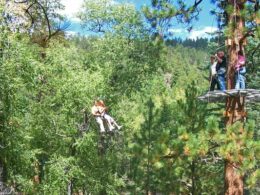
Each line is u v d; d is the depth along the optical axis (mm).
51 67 21984
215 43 25750
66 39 28328
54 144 22344
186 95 13484
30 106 21250
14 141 17656
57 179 20875
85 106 21766
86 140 21156
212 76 11617
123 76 36781
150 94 33969
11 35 17250
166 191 13844
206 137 10164
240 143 10117
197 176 14789
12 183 18375
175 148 10430
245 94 10680
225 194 11102
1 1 18891
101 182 23422
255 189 17766
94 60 35406
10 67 16609
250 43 15336
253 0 10992
